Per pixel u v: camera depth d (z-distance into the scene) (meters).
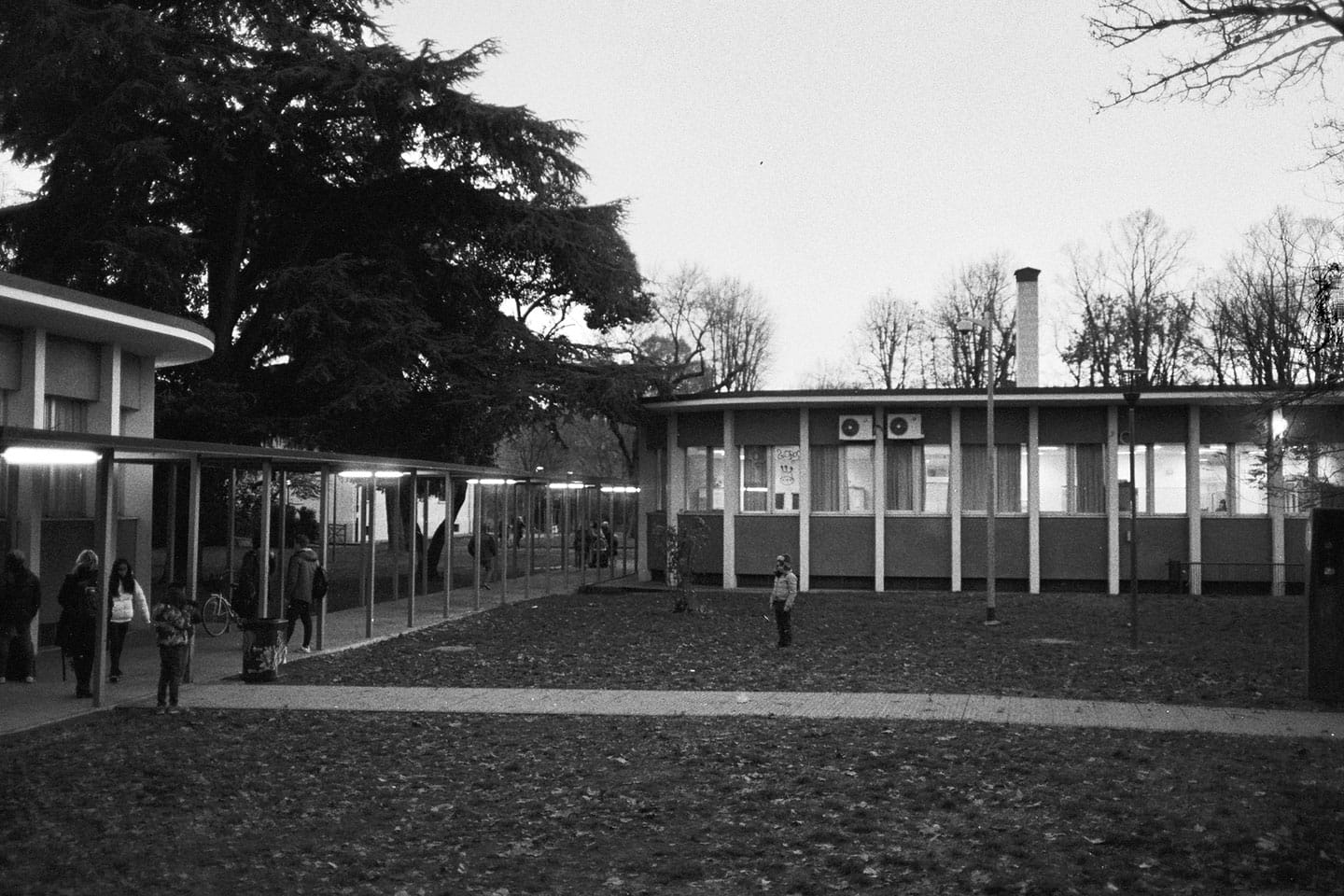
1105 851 9.28
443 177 38.25
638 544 43.31
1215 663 20.72
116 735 14.47
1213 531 36.81
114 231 31.08
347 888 8.61
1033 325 43.25
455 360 37.62
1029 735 14.27
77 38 29.22
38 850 9.49
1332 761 12.72
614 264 41.47
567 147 38.28
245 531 45.91
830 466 39.22
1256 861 8.91
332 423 35.12
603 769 12.55
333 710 16.28
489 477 32.41
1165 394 36.22
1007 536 37.97
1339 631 16.73
